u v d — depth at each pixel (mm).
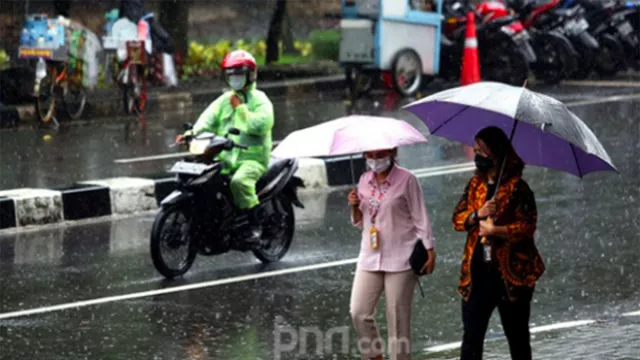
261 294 22016
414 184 15969
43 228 28219
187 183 23016
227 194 23656
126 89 43188
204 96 47562
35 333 19641
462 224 14820
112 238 27078
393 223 15977
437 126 15266
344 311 20812
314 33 55125
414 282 16156
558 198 30000
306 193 32156
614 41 53406
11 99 43688
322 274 23500
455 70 51312
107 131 40938
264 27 54906
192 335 19438
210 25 53844
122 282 23016
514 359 15055
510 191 14555
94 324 20125
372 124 15727
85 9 48812
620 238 25781
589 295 21547
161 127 41938
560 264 23688
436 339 19094
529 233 14594
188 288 22516
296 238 26719
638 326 19156
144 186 30156
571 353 17453
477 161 14711
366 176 16219
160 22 50469
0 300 21750
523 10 52062
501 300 14734
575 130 13758
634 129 39844
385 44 46781
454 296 21516
